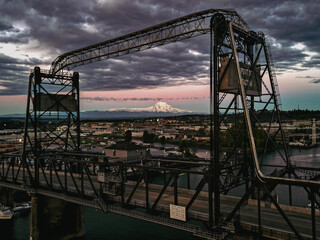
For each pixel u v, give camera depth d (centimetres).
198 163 4753
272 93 4175
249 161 4109
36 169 5609
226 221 3209
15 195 8206
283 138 4272
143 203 3869
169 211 3650
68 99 6462
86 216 6881
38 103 5859
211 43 3544
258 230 2991
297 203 6900
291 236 2791
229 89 3428
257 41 4059
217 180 3328
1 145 16750
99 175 4319
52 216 5559
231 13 3812
